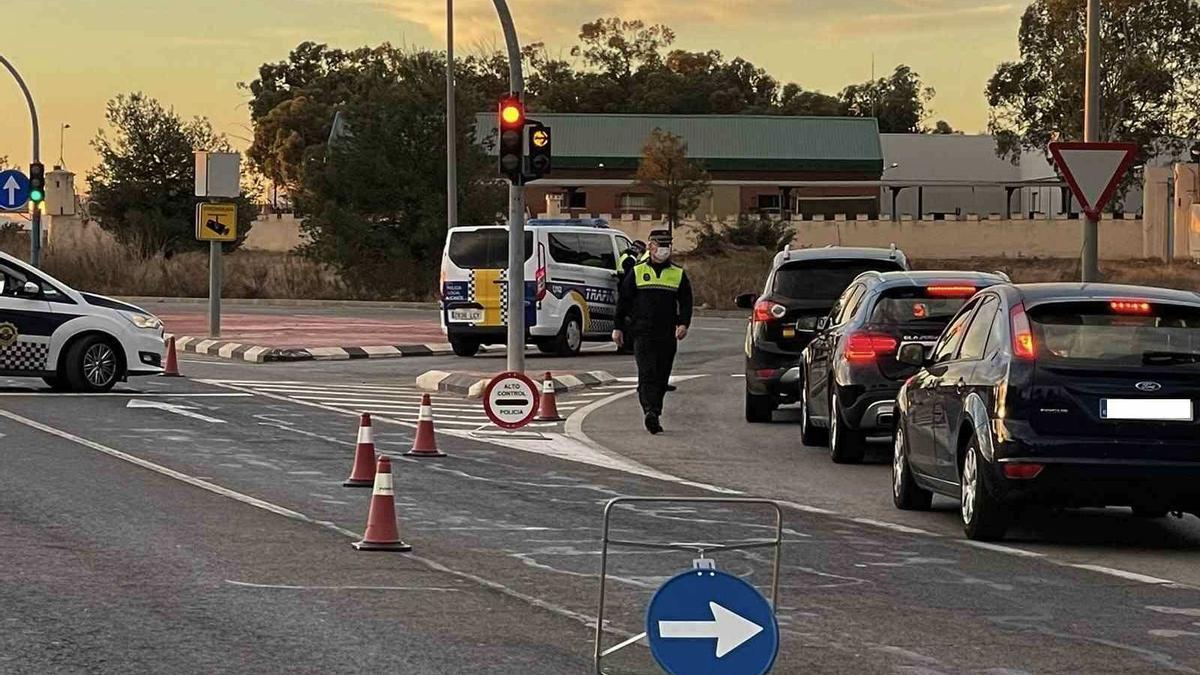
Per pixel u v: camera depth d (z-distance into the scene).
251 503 13.32
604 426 20.64
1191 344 11.83
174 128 64.12
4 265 22.66
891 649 8.48
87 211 70.31
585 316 33.47
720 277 57.53
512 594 9.80
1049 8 87.06
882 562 11.23
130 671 7.68
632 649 8.31
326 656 8.07
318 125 124.81
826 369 17.77
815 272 21.17
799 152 105.81
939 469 12.98
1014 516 12.05
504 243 32.31
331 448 17.38
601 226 37.22
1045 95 87.62
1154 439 11.58
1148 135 86.25
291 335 37.44
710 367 31.19
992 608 9.64
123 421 19.25
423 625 8.85
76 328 22.72
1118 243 85.38
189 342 33.53
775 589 7.13
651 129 106.19
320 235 57.62
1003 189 107.06
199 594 9.58
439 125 57.41
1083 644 8.66
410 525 12.50
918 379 13.87
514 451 17.77
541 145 23.55
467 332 32.41
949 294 17.02
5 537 11.38
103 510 12.72
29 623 8.69
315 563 10.73
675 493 14.66
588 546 11.64
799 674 7.89
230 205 34.28
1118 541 12.46
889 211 106.75
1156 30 86.69
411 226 57.47
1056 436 11.63
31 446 16.67
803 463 17.33
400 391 25.00
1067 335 11.90
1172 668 8.15
